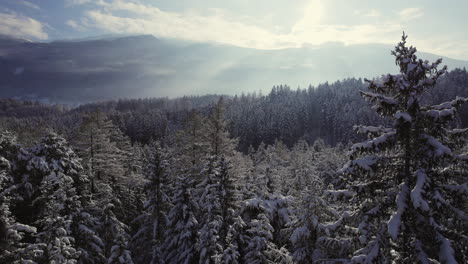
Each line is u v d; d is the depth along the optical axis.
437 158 8.09
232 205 20.20
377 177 9.41
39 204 20.56
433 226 8.28
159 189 22.72
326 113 131.75
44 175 21.44
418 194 7.81
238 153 36.41
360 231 9.06
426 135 8.49
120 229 19.09
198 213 22.47
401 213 8.17
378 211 9.05
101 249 19.08
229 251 15.91
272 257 16.12
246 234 20.42
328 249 15.41
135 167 44.31
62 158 22.86
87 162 29.61
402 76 8.68
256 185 23.95
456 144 8.71
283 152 73.38
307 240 16.97
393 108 8.89
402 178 9.16
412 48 8.79
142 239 24.80
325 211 17.39
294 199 22.50
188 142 32.69
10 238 13.03
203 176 27.22
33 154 21.91
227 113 140.12
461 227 9.23
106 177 31.64
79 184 23.94
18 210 20.67
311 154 69.06
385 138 8.73
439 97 119.12
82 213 18.39
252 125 113.31
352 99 144.00
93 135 30.31
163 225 23.39
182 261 21.23
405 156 8.95
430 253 8.55
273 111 128.25
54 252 13.02
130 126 120.94
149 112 161.25
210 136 31.84
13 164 20.89
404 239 8.69
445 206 7.98
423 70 8.44
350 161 9.26
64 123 151.25
